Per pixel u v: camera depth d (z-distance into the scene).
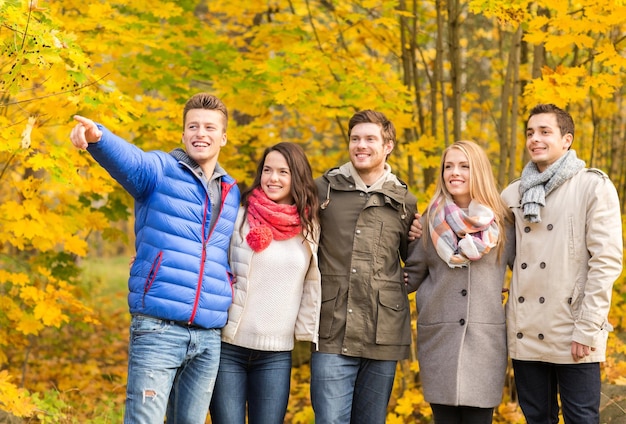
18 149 4.29
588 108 7.66
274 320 3.64
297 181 3.74
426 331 3.88
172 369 3.35
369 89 5.67
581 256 3.51
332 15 6.95
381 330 3.75
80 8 5.82
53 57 3.61
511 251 3.82
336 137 8.85
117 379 7.35
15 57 3.69
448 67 7.38
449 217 3.77
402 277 3.93
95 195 5.86
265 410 3.70
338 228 3.82
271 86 5.80
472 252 3.65
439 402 3.80
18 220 4.89
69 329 8.73
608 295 3.38
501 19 4.70
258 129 6.73
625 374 4.88
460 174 3.78
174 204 3.38
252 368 3.73
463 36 9.09
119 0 6.02
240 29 7.07
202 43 6.36
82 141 3.02
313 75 5.73
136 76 6.05
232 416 3.66
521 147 7.28
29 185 5.08
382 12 6.79
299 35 6.29
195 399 3.45
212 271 3.43
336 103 5.64
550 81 4.66
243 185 7.46
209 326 3.42
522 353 3.60
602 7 4.52
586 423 3.44
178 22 6.32
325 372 3.72
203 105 3.54
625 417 4.45
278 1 7.06
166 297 3.29
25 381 6.78
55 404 5.54
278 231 3.69
